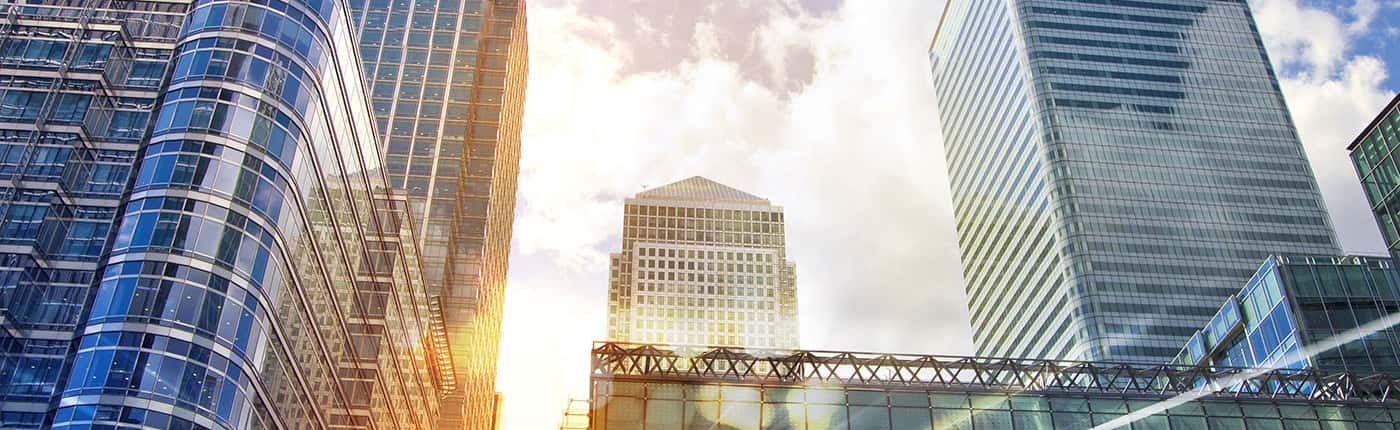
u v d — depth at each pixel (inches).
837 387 2979.8
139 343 2657.5
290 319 3211.1
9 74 3294.8
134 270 2775.6
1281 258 4301.2
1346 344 4025.6
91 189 3100.4
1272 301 4296.3
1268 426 3006.9
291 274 3206.2
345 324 3848.4
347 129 3742.6
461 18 7854.3
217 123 3043.8
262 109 3137.3
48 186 3051.2
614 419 2876.5
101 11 3518.7
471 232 7086.6
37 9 3481.8
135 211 2893.7
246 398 2842.0
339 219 3708.2
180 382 2655.0
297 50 3304.6
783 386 2967.5
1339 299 4156.0
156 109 3142.2
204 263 2829.7
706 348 3036.4
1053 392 3024.1
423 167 7052.2
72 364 2645.2
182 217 2871.6
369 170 4104.3
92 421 2534.5
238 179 2997.0
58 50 3376.0
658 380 2957.7
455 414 6294.3
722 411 2910.9
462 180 7219.5
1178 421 2997.0
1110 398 3024.1
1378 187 4569.4
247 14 3265.3
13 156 3112.7
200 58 3171.8
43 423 2598.4
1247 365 4458.7
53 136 3174.2
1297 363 4062.5
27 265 2896.2
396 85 7440.9
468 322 6688.0
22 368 2726.4
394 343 4384.8
